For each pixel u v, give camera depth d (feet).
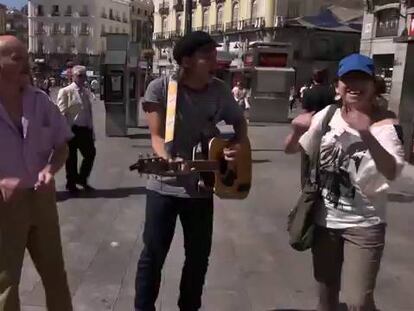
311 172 9.20
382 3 79.30
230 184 9.63
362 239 8.69
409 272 15.10
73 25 308.40
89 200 22.79
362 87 8.35
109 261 15.21
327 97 15.06
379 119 8.72
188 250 10.25
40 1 312.50
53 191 9.46
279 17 164.55
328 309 9.64
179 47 9.50
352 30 111.96
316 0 165.27
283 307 12.47
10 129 8.82
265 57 67.05
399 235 18.69
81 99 23.76
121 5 332.39
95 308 12.12
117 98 46.70
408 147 33.24
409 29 39.17
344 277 8.86
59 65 310.04
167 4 239.71
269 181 28.27
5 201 8.70
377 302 12.98
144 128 55.11
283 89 66.44
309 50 164.25
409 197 24.56
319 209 9.16
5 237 8.88
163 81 9.85
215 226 19.29
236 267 15.05
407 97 35.42
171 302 12.50
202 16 213.46
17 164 8.86
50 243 9.50
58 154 9.42
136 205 22.00
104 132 51.13
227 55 99.30
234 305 12.50
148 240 9.94
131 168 9.23
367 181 8.59
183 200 9.76
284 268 15.11
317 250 9.35
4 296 8.90
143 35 331.36
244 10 184.14
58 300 9.82
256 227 19.31
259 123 65.21
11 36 8.86
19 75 8.75
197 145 9.73
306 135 9.15
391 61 79.15
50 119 9.27
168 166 9.18
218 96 9.84
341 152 8.75
